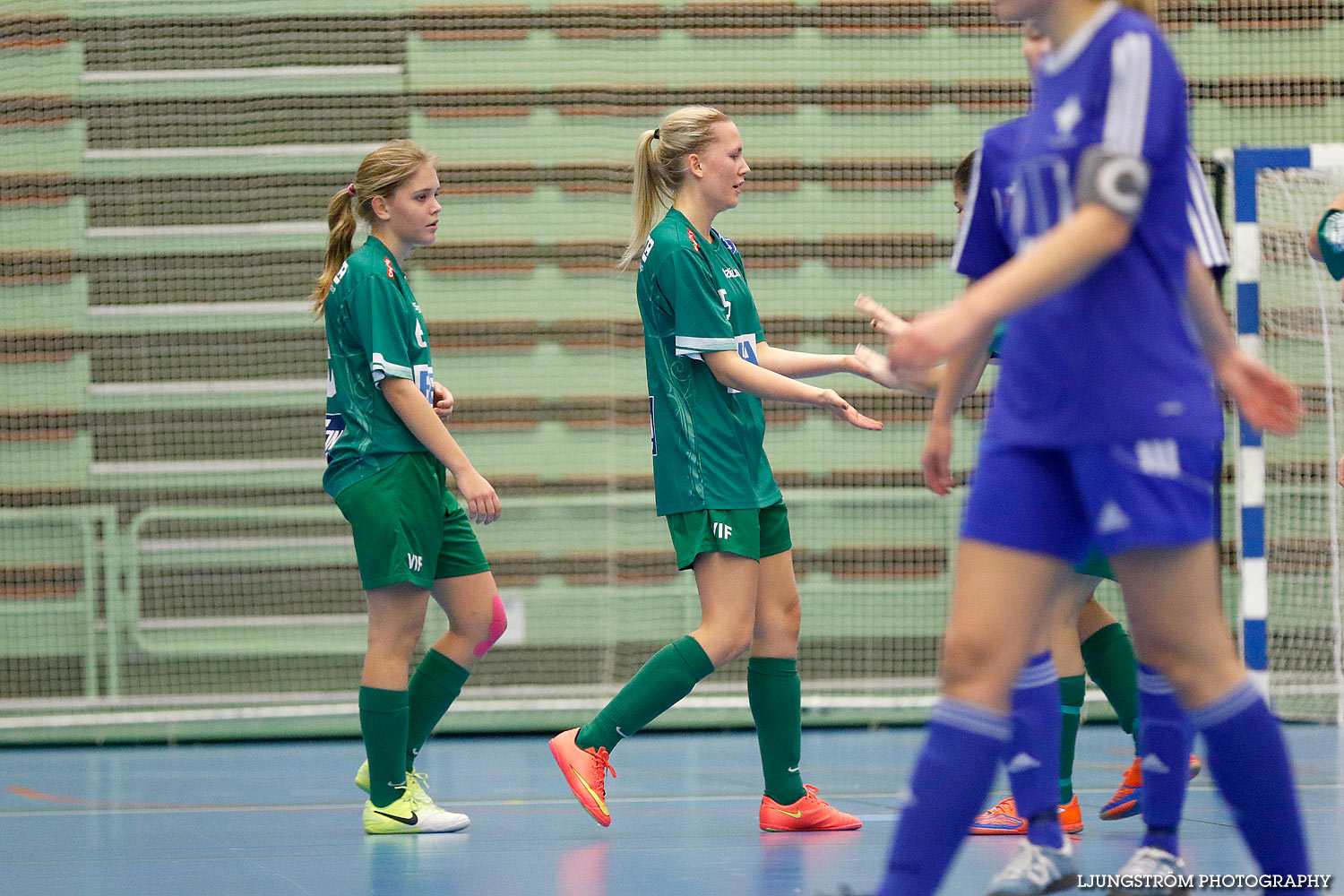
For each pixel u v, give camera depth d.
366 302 11.59
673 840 11.25
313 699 22.09
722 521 11.27
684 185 11.93
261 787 15.77
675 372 11.54
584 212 23.64
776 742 11.78
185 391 23.31
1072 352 6.04
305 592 23.12
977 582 6.21
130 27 23.30
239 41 23.39
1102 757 17.39
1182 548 6.13
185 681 22.77
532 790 15.09
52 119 23.16
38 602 22.39
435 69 23.50
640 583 23.45
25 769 17.80
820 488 23.66
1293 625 21.95
